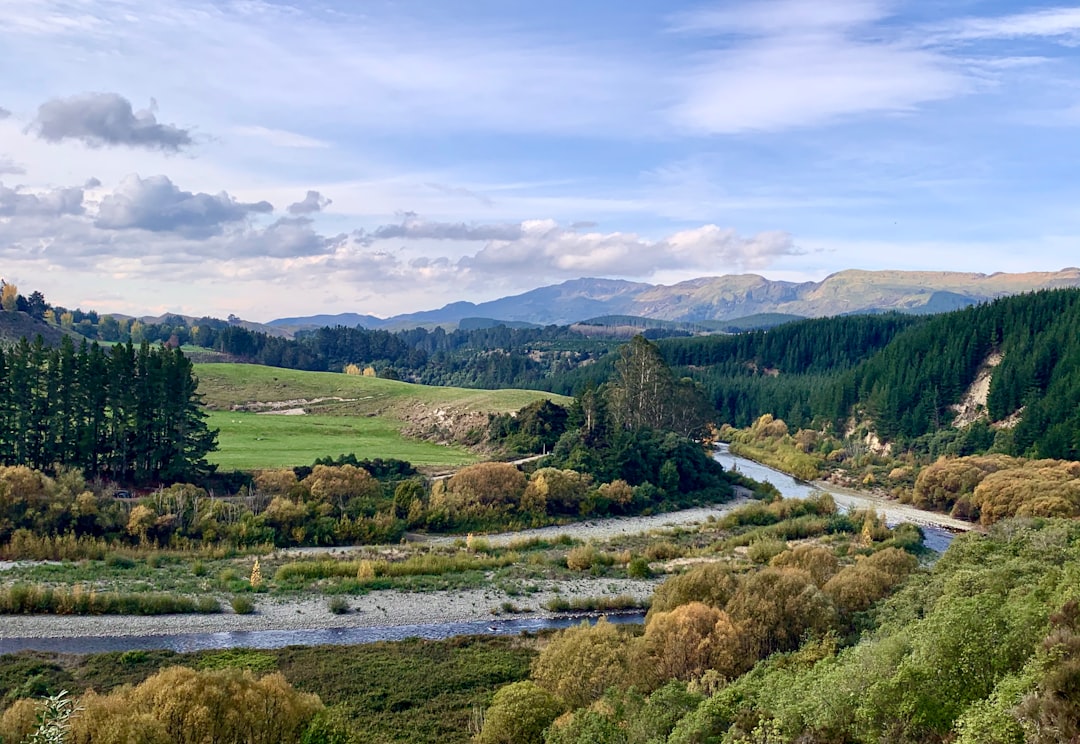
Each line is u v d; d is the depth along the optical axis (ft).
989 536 216.54
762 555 237.25
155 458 281.74
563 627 180.96
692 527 297.74
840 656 104.32
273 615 182.70
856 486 410.72
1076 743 58.18
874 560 189.57
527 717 110.73
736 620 139.44
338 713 114.11
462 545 257.55
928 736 75.56
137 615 176.86
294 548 246.06
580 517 312.50
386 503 279.90
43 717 53.47
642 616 190.60
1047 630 79.36
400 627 179.22
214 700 97.71
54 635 162.71
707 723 88.48
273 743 97.76
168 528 239.50
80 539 226.79
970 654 79.51
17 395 265.75
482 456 380.58
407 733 122.83
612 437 372.17
